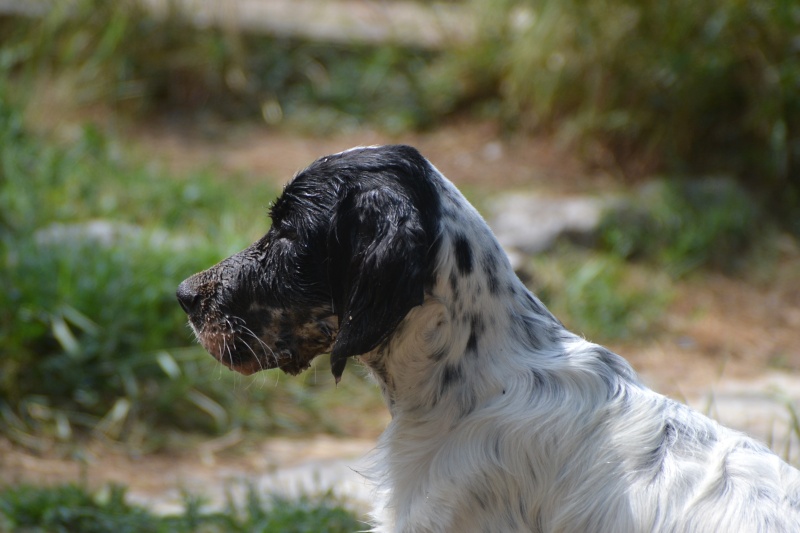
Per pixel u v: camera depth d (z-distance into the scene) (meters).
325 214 5.11
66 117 15.41
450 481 5.02
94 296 9.99
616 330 12.20
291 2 19.64
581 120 15.69
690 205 14.41
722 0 15.19
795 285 13.60
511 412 5.03
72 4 16.45
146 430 9.54
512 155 15.96
